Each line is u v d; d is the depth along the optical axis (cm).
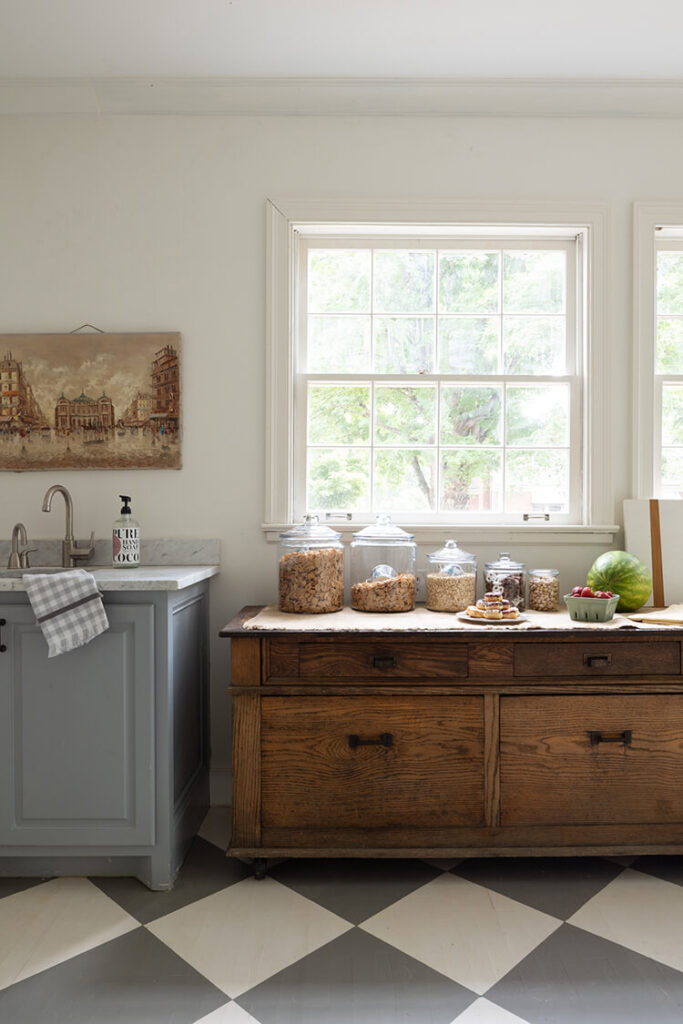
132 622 208
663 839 210
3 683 209
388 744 209
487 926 185
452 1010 153
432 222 267
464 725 210
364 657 210
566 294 277
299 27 230
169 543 267
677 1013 152
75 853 209
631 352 270
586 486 272
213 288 268
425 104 267
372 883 209
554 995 158
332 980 163
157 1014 152
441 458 279
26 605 208
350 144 268
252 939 179
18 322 268
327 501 278
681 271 277
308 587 238
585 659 211
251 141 268
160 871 206
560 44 239
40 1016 151
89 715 209
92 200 267
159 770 208
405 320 279
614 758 211
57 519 268
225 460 268
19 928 185
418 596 267
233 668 209
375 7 220
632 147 270
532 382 277
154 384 266
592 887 206
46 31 232
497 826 209
